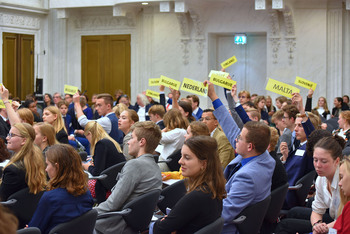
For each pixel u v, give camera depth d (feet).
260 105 33.01
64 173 11.48
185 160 10.62
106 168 17.87
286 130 20.53
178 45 49.14
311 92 24.09
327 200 12.89
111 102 25.04
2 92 19.93
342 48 45.16
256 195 12.71
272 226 14.44
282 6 42.11
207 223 10.53
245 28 46.80
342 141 15.19
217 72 18.86
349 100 43.42
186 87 20.49
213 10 47.60
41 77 52.90
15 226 6.63
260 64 48.78
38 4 51.80
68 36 53.78
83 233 11.66
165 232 10.55
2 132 26.58
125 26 52.01
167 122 20.72
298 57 45.60
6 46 49.26
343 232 11.17
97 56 53.26
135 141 13.70
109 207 13.37
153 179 13.62
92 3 49.44
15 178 14.26
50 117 21.42
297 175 16.90
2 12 48.60
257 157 12.94
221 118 15.35
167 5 45.39
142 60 51.19
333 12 44.98
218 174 10.68
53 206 11.31
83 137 30.30
